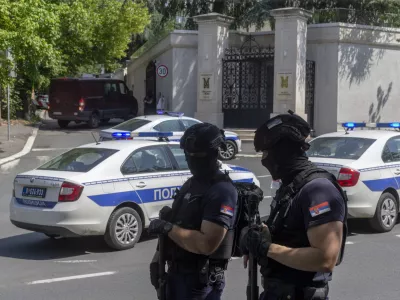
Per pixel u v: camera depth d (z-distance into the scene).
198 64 25.94
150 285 6.96
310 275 3.16
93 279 7.21
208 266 3.71
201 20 25.67
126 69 50.94
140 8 34.12
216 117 25.67
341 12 26.12
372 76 25.67
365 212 9.39
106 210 8.36
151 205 8.90
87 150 9.04
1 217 10.88
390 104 26.39
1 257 8.24
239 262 8.02
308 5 27.58
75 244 8.95
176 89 27.80
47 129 29.84
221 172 3.79
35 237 9.43
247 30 29.23
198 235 3.57
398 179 9.91
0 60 18.98
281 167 3.19
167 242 3.78
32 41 18.09
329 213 2.95
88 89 30.41
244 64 26.05
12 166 17.80
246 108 26.12
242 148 22.52
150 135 9.87
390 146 10.11
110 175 8.52
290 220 3.11
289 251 3.00
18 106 32.41
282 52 23.98
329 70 24.88
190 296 3.72
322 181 3.04
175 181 9.19
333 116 24.83
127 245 8.62
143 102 36.53
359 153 9.75
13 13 17.92
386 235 9.59
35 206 8.35
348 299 6.42
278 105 24.14
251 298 3.35
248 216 3.56
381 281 7.10
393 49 26.19
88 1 32.69
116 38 33.69
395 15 26.69
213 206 3.61
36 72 24.27
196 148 3.67
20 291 6.74
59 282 7.09
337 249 2.92
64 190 8.13
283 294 3.19
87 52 33.81
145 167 8.98
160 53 31.31
